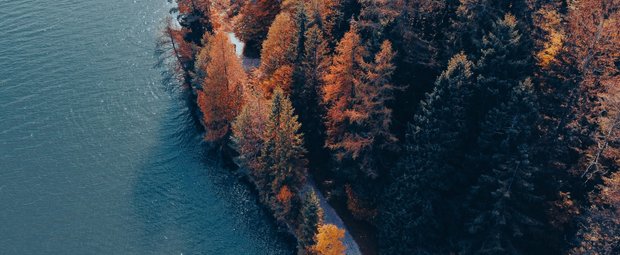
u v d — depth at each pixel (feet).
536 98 136.87
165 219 212.64
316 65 192.95
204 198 221.05
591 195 137.80
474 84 149.79
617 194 128.67
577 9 154.71
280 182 193.06
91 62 294.05
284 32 221.25
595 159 139.95
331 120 187.01
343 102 178.19
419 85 172.45
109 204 217.97
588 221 132.57
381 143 172.14
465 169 154.71
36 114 260.42
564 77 144.77
